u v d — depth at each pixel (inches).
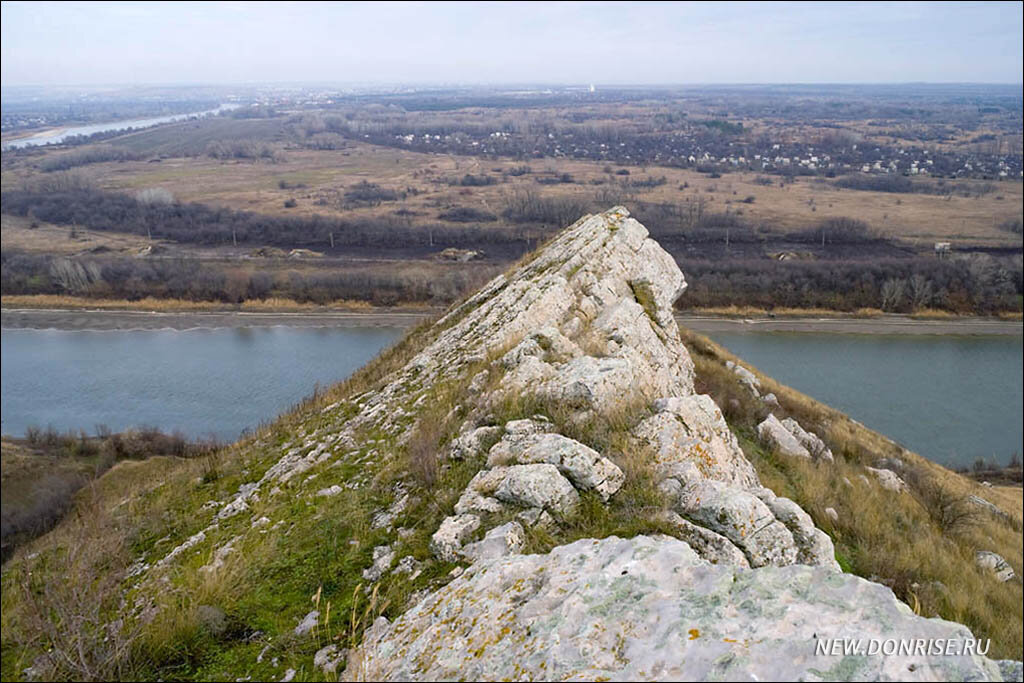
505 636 243.8
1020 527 973.2
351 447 658.8
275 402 2469.2
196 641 360.2
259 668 327.6
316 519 492.4
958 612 569.6
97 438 1993.1
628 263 964.6
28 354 2992.1
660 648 207.6
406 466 522.9
